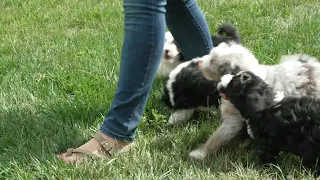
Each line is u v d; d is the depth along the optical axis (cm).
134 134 213
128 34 198
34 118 243
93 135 222
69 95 273
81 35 358
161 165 205
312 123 195
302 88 218
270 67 226
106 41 340
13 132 232
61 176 199
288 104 200
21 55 320
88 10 425
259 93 203
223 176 200
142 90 204
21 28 384
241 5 401
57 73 289
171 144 221
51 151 216
